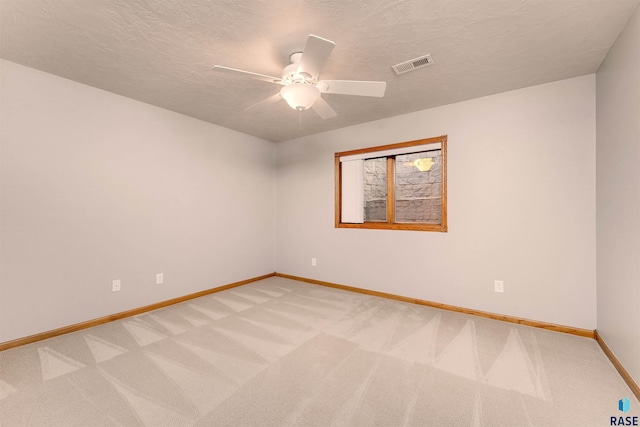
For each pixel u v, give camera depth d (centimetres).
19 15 163
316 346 220
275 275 461
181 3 154
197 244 350
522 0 152
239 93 273
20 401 155
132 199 289
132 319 275
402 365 193
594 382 173
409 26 174
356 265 372
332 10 159
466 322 267
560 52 203
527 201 261
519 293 264
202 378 177
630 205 169
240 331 247
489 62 216
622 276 181
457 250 296
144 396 160
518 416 145
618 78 185
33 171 227
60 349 214
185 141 337
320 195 409
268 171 452
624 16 165
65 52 204
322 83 196
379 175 374
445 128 302
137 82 251
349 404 154
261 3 154
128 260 286
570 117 243
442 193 304
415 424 139
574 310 241
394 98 284
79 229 252
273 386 170
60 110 241
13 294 218
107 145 270
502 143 271
